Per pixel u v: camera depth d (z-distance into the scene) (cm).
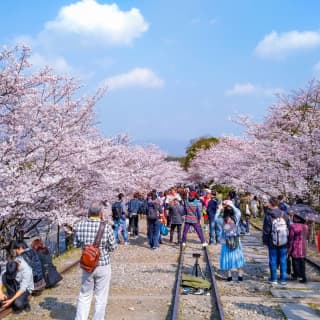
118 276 1208
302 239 1088
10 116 1029
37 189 998
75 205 1438
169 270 1296
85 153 1224
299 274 1095
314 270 1263
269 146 1980
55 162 1160
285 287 1050
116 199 1956
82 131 1446
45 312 847
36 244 1048
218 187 4466
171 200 2072
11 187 956
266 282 1110
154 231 1741
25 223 1346
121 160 1805
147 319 807
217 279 1151
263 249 1712
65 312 848
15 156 1046
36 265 965
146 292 1020
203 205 2398
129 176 1802
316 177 1720
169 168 4869
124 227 1880
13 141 1007
